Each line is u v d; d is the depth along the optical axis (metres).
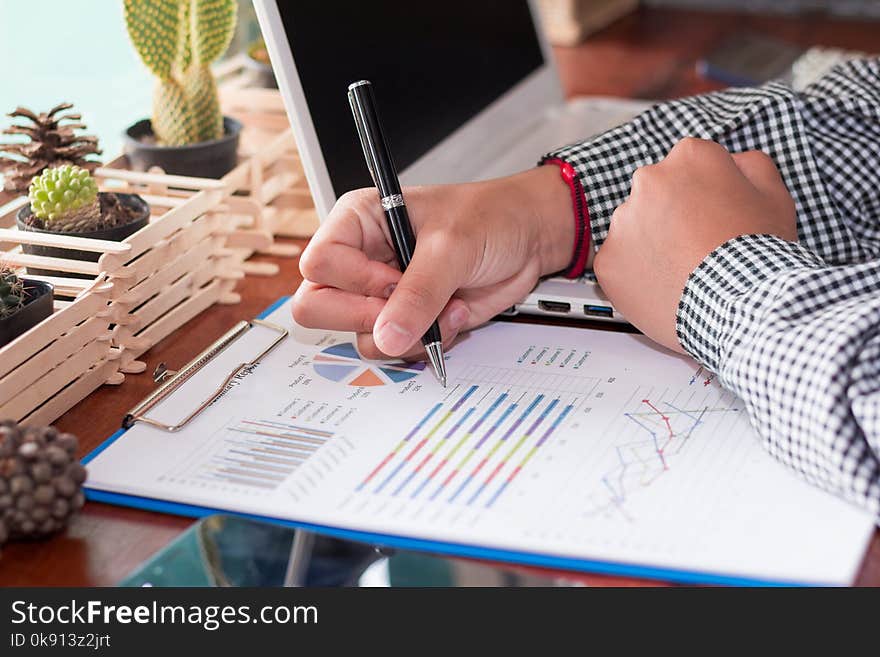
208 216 0.79
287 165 0.91
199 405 0.64
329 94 0.80
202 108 0.87
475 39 1.03
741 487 0.55
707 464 0.56
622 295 0.68
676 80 1.26
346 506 0.54
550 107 1.13
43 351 0.64
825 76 0.83
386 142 0.65
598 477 0.56
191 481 0.57
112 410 0.67
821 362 0.54
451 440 0.60
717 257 0.63
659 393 0.64
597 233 0.74
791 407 0.54
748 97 0.79
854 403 0.52
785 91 0.77
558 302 0.73
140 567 0.51
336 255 0.64
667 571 0.50
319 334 0.73
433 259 0.63
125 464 0.58
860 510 0.52
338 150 0.79
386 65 0.88
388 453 0.59
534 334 0.72
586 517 0.53
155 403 0.64
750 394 0.57
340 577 0.50
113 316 0.70
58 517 0.53
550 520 0.52
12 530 0.53
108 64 1.22
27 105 1.14
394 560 0.51
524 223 0.70
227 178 0.84
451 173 0.93
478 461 0.58
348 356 0.70
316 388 0.66
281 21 0.77
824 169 0.77
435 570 0.51
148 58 0.85
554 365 0.68
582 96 1.22
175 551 0.52
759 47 1.28
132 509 0.57
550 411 0.62
